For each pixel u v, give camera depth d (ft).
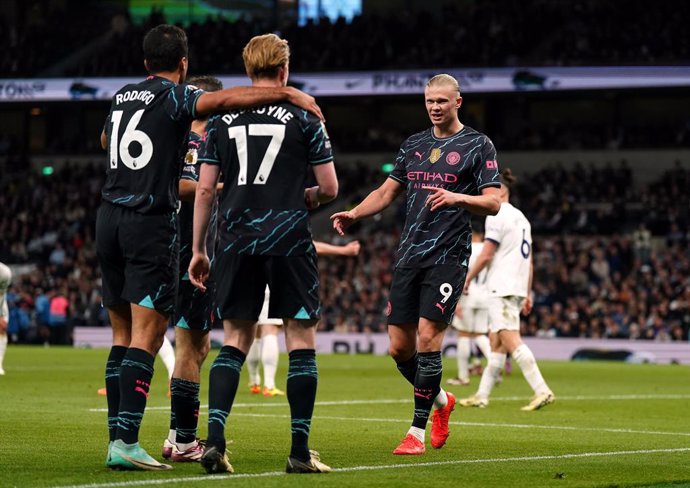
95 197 189.26
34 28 201.67
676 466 31.40
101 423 42.32
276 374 85.35
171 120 28.94
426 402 33.91
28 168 203.62
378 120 202.49
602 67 161.89
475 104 194.70
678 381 83.25
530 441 38.40
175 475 27.14
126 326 30.81
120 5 211.20
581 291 142.31
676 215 164.14
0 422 42.34
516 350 53.36
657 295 134.21
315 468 27.84
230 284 27.96
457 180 34.76
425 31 183.93
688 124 180.45
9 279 76.33
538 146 184.44
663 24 169.89
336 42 179.52
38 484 25.11
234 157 28.14
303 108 28.12
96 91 183.11
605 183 173.06
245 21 193.98
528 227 54.39
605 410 53.93
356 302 144.87
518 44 174.81
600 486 26.66
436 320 33.86
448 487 25.95
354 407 53.62
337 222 35.88
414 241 34.60
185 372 31.48
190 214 32.19
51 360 103.40
